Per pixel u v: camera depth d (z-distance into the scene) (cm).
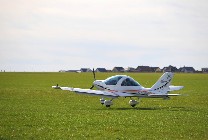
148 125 2550
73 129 2386
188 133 2288
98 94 3662
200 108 3719
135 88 3741
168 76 3822
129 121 2709
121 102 4478
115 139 2097
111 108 3697
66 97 5162
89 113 3178
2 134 2208
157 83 3812
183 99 4981
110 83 3784
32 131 2308
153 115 3052
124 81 3762
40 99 4728
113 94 3688
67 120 2744
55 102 4338
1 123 2595
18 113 3134
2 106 3766
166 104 4234
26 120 2734
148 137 2162
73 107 3756
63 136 2164
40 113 3153
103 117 2912
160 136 2195
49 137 2138
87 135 2197
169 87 3919
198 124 2603
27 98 4862
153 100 4784
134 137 2156
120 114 3109
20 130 2338
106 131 2323
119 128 2427
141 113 3189
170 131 2344
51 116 2958
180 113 3206
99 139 2092
